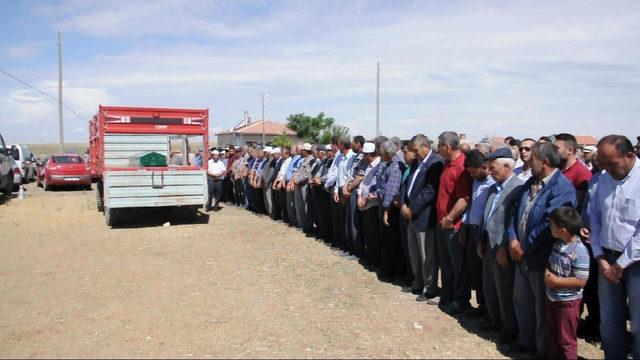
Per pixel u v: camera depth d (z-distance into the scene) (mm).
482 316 6062
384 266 7766
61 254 9422
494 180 5551
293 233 11492
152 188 12016
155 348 5129
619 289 4613
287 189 12203
